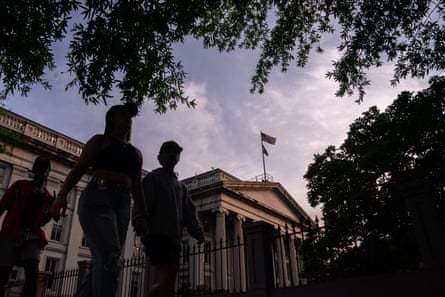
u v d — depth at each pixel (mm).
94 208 2145
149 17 5508
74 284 12797
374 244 14398
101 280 1952
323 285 5836
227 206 32156
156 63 6340
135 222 2510
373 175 15617
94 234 2072
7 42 5520
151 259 2859
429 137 14273
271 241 7230
